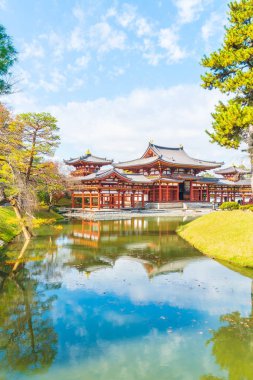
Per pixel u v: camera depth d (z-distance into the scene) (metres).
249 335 9.39
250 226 22.69
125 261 18.52
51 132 30.36
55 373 7.59
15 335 9.41
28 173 30.19
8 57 10.02
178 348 8.69
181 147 89.44
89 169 78.69
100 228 35.28
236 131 25.17
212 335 9.38
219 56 25.41
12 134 19.02
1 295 12.76
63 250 21.81
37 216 43.41
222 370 7.66
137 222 42.75
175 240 26.39
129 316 10.67
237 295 12.62
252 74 23.31
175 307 11.46
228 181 82.75
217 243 21.50
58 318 10.55
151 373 7.54
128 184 62.78
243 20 25.08
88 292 13.09
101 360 8.10
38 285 14.03
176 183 73.69
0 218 29.86
